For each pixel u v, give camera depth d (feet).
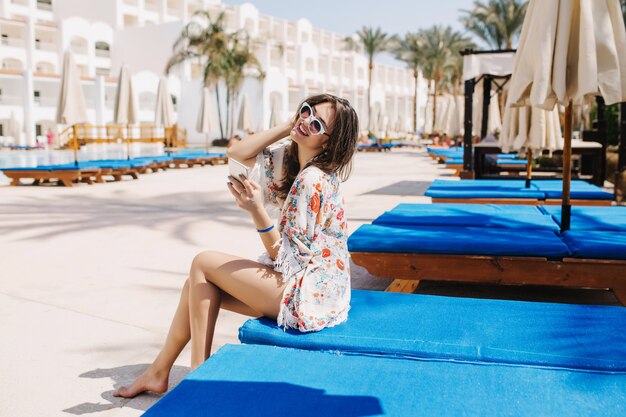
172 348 8.57
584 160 40.34
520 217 16.61
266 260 8.25
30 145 119.75
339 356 7.16
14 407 8.41
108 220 25.95
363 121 166.09
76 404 8.52
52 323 12.10
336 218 7.87
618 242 12.21
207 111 77.82
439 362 6.97
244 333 7.72
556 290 15.05
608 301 14.07
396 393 6.18
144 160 54.49
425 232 13.94
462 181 30.55
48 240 21.31
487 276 12.51
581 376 6.53
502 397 6.08
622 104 31.55
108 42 170.50
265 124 145.07
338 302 7.86
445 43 154.61
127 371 9.73
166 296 14.12
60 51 154.20
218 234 22.57
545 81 13.05
